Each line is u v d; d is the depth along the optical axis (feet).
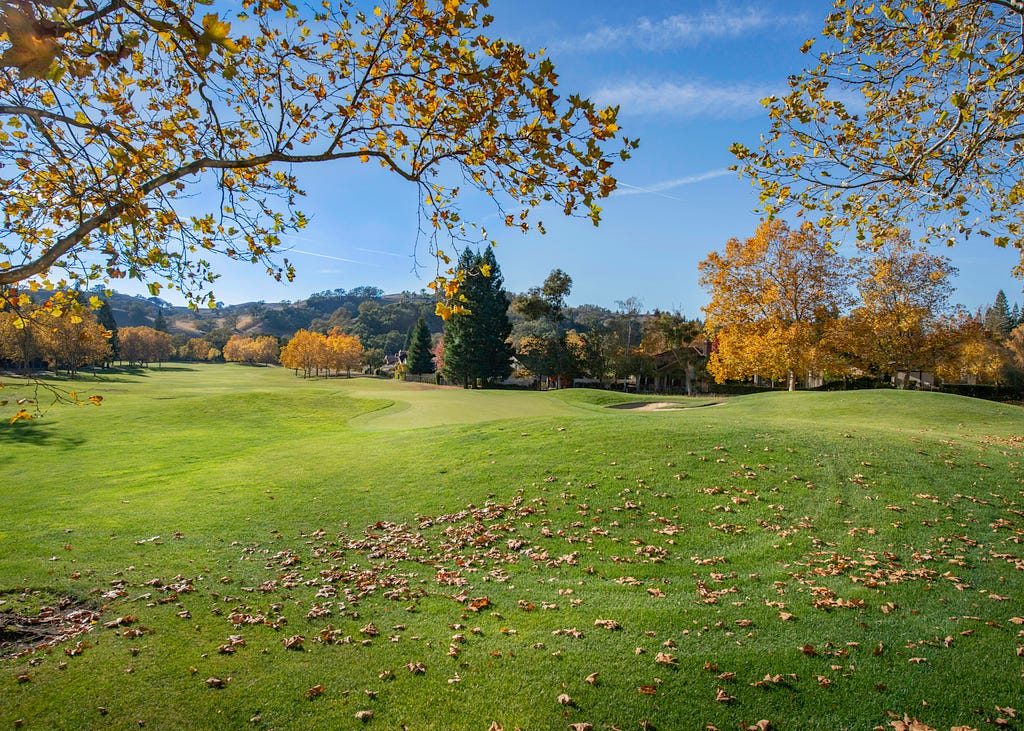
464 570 26.25
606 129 13.05
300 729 14.84
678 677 16.88
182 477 43.70
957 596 21.67
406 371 257.55
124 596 22.52
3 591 22.26
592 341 199.72
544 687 16.56
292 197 19.86
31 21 9.76
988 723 14.71
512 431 50.60
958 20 19.22
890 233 23.06
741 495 33.47
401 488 38.47
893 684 16.31
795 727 14.80
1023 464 37.29
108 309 284.00
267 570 25.91
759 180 22.40
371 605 22.50
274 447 56.54
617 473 37.68
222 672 17.30
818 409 71.51
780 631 19.39
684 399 95.04
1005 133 18.31
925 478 34.68
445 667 17.72
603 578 24.79
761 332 113.29
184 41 14.39
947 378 124.67
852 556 25.77
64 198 17.87
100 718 14.94
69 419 75.66
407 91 16.29
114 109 16.37
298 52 16.05
